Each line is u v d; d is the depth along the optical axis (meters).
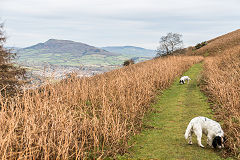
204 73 22.47
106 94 12.90
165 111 13.65
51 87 10.37
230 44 54.81
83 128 8.05
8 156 5.74
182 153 7.66
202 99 15.59
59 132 7.14
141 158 7.53
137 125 10.66
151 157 7.55
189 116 12.09
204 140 8.85
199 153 7.55
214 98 14.16
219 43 62.53
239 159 6.72
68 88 11.99
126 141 8.80
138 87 14.01
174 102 15.78
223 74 16.78
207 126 8.06
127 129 9.93
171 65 27.23
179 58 38.44
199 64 41.25
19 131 7.29
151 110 13.62
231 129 8.12
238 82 13.15
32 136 6.68
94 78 17.86
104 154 7.69
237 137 7.48
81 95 12.07
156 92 17.62
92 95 12.25
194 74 29.78
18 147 6.62
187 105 14.56
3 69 17.39
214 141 7.72
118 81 14.74
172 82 23.81
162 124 11.23
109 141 8.32
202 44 78.94
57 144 6.92
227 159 6.93
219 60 27.19
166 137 9.39
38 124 7.29
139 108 11.95
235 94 11.03
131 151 8.17
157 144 8.70
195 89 19.55
